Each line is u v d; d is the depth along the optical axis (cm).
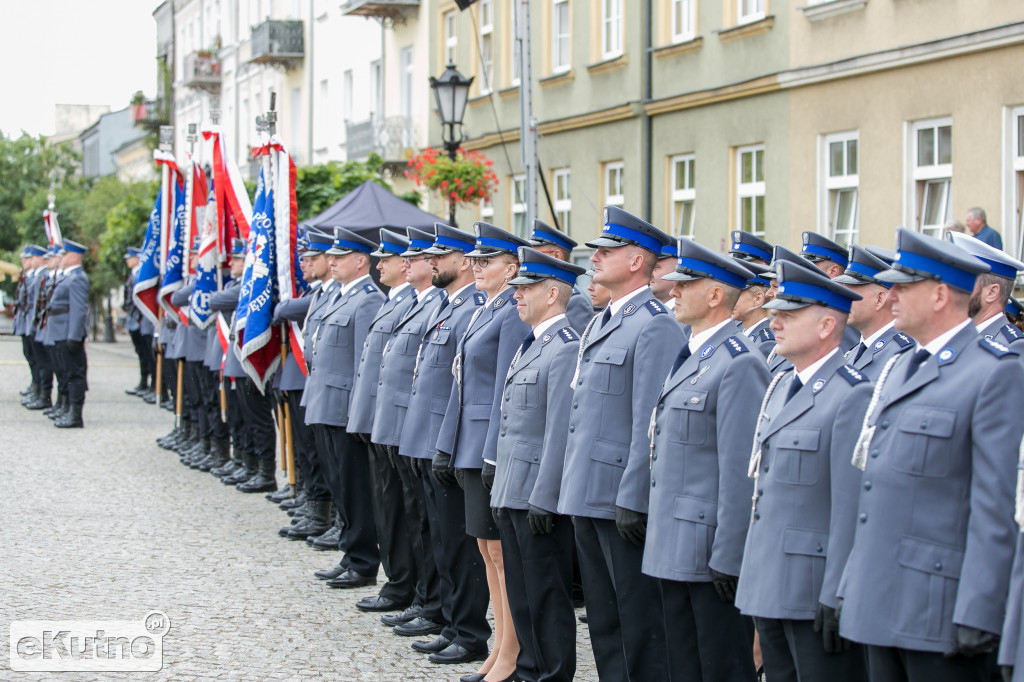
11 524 995
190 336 1349
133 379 2469
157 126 5072
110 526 998
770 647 456
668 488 498
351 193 1280
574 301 694
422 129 2512
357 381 801
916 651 398
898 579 401
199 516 1050
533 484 590
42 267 1934
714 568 479
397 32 2644
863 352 578
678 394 502
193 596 785
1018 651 361
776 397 472
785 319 461
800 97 1505
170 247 1418
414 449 695
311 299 985
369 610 761
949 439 397
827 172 1484
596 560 555
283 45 3262
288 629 717
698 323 512
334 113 3083
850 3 1406
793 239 1527
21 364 2903
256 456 1198
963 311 414
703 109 1684
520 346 620
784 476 450
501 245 659
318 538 938
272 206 1047
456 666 656
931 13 1309
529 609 600
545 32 2033
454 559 666
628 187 1847
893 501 405
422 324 748
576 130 1972
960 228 940
